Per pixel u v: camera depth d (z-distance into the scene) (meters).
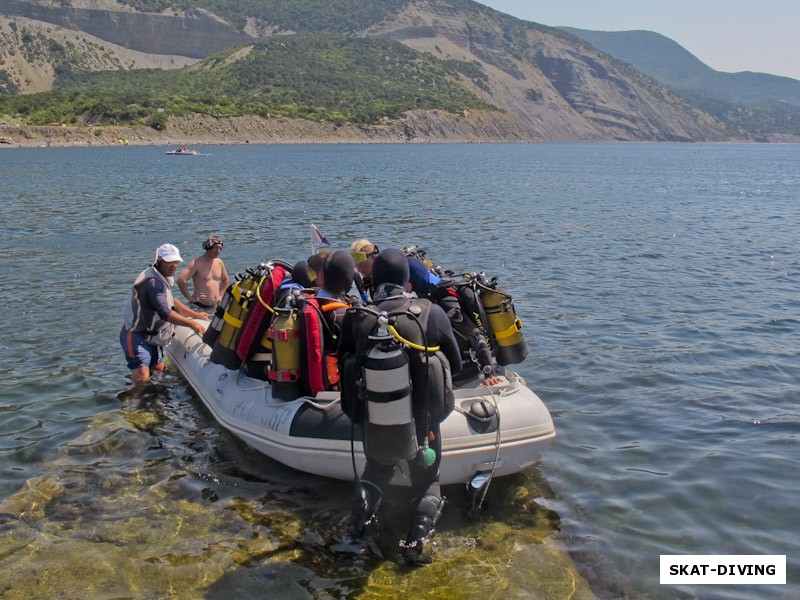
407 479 4.99
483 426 5.09
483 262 14.45
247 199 28.86
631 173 57.53
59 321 9.70
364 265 6.04
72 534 4.63
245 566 4.32
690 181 46.91
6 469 5.51
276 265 5.91
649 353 8.49
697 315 10.30
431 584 4.17
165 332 7.34
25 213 23.00
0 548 4.46
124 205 26.08
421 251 6.26
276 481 5.38
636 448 5.99
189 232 18.67
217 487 5.28
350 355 4.37
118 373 7.70
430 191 34.03
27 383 7.36
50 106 149.62
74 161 67.62
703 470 5.59
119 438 6.07
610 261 14.73
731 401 7.01
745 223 21.97
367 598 4.03
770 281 12.77
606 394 7.21
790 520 4.87
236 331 5.76
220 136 153.38
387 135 186.38
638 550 4.52
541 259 14.89
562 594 4.08
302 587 4.12
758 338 9.13
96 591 4.06
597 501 5.13
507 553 4.49
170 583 4.14
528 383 7.51
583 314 10.33
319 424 5.21
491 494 5.24
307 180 42.09
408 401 4.09
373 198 29.59
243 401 5.80
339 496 5.18
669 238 18.30
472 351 5.41
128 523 4.77
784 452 5.89
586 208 26.42
